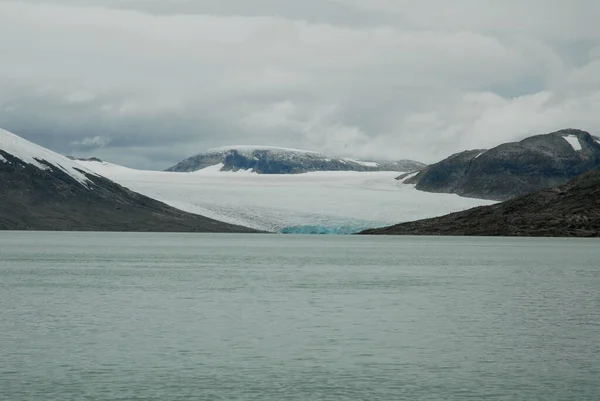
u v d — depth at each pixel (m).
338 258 141.38
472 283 87.81
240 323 54.84
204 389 36.12
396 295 74.25
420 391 35.88
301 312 61.03
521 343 47.03
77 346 45.62
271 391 35.84
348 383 37.31
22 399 34.28
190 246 195.38
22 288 79.56
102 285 83.50
